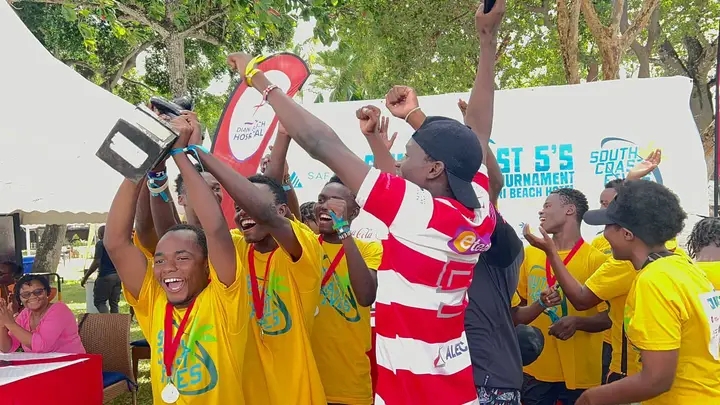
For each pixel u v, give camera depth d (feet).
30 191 16.90
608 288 10.71
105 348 19.21
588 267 12.85
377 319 6.51
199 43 60.70
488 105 7.99
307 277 9.01
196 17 45.16
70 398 10.91
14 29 18.95
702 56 53.01
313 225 13.02
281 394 8.83
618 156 21.27
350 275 9.31
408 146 6.59
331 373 10.37
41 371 10.44
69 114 18.58
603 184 21.43
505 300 8.88
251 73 6.84
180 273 8.00
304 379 8.86
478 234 6.30
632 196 8.46
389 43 53.31
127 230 8.07
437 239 6.03
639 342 7.86
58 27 50.06
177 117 7.54
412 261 6.11
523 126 22.06
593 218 8.99
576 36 41.63
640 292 7.91
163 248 8.06
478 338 8.52
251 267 9.27
